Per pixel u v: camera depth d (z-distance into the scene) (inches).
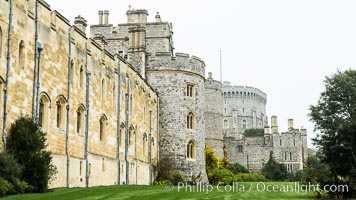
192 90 1930.4
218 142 2970.0
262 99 5506.9
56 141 989.2
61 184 997.2
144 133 1679.4
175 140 1847.9
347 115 1088.2
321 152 1090.7
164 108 1868.8
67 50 1063.6
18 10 861.8
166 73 1883.6
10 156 757.9
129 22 2176.4
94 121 1206.3
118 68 1412.4
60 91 1020.5
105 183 1272.1
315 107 1110.4
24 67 876.6
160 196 885.2
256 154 3631.9
